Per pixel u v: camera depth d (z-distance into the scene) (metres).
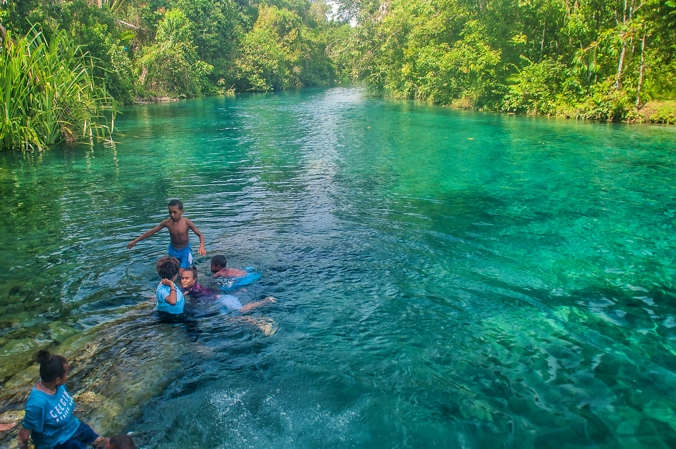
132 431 3.52
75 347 4.58
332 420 3.63
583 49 23.98
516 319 5.12
